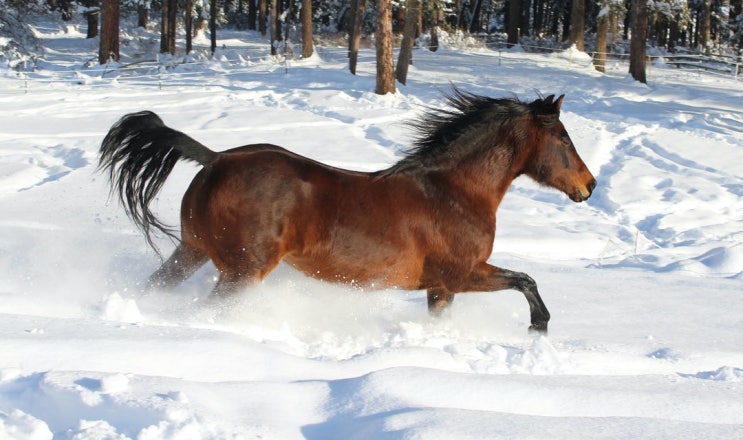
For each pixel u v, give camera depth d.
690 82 33.69
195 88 25.84
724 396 4.86
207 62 33.88
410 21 27.50
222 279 5.86
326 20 60.12
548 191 15.09
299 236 5.86
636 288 8.38
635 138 20.12
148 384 3.89
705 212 13.82
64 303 5.89
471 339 6.29
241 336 4.95
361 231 5.93
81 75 28.30
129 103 22.02
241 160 5.86
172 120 19.03
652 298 7.97
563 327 6.85
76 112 20.28
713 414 4.52
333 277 6.05
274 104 22.95
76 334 4.58
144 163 5.92
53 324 4.77
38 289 6.42
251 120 19.34
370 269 6.03
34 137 16.38
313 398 4.15
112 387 3.76
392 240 6.02
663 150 18.73
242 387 4.10
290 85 26.92
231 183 5.76
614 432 3.90
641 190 14.96
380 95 24.30
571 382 4.88
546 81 30.45
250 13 59.81
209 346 4.61
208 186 5.84
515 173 6.50
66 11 50.94
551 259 10.14
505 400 4.35
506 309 7.48
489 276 6.32
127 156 5.95
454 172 6.27
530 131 6.42
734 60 41.03
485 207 6.34
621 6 34.50
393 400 4.11
